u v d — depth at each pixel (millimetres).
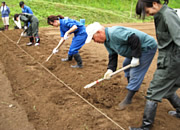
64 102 3299
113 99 3441
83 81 4121
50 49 6465
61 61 5312
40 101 3338
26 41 7285
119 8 21422
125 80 4285
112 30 2676
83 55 6129
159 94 2414
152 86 2451
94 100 3406
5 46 6496
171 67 2254
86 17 15352
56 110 3080
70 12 15359
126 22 16547
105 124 2768
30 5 14180
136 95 3596
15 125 2766
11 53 5707
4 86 3879
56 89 3732
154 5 2189
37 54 5773
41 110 3115
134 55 2662
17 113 3039
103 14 16938
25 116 2979
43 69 4656
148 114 2459
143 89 3873
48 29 10727
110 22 15781
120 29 2650
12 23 11227
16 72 4484
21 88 3805
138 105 3262
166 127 2709
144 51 2779
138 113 3041
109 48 3000
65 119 2877
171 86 2369
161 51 2369
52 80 4109
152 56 2863
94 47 7320
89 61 5500
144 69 2879
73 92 3631
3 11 9953
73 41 4621
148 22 17281
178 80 2398
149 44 2762
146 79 4395
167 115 2990
